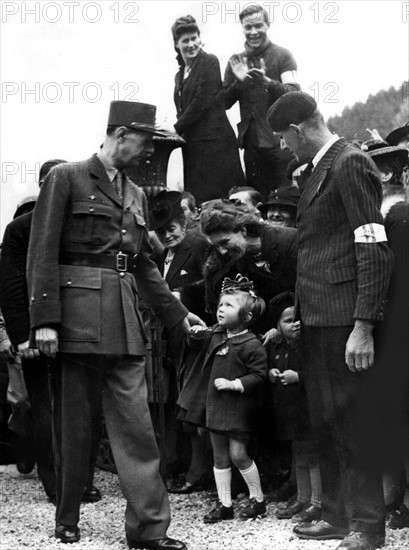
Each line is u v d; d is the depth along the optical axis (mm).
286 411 5246
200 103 6953
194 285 5930
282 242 5273
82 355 4766
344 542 4348
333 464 4680
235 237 5312
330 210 4492
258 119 6863
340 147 4543
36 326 4695
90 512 5609
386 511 4816
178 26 6996
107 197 4891
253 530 4910
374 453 4441
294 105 4602
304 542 4617
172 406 6164
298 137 4621
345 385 4477
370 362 4324
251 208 5566
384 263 4309
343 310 4438
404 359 4484
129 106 4918
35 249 4770
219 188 6977
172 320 5152
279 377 5211
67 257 4820
